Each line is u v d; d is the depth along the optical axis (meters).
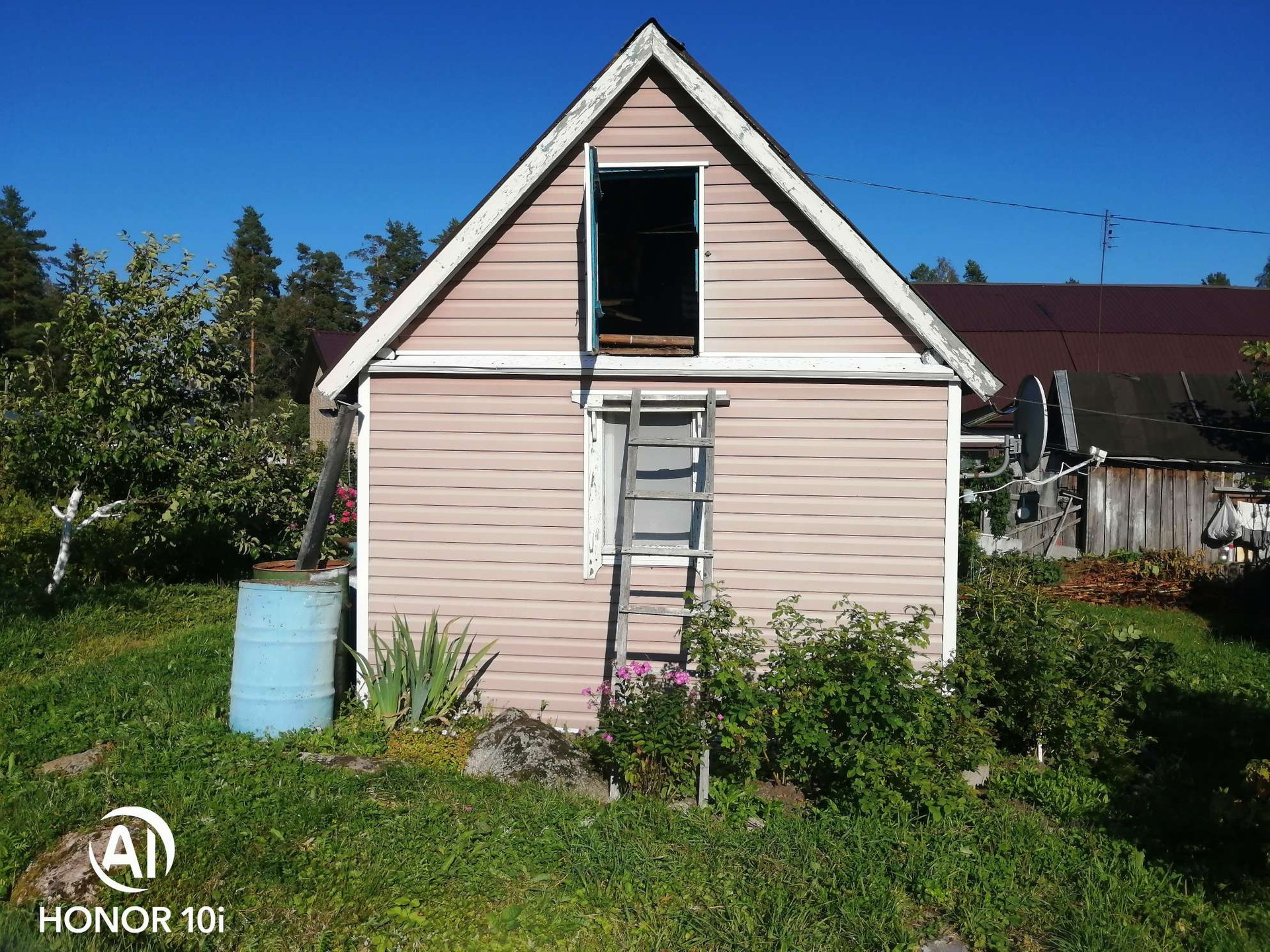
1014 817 6.18
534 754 6.55
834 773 6.35
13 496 12.98
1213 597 14.22
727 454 7.67
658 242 9.27
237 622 7.22
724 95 7.35
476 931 4.67
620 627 6.90
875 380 7.53
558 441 7.81
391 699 7.36
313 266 63.84
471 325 7.84
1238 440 17.33
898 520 7.52
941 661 7.46
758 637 6.95
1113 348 24.94
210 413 12.21
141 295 11.39
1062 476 17.05
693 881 5.21
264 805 5.79
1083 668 7.40
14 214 56.97
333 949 4.48
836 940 4.70
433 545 7.93
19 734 6.96
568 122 7.47
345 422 7.91
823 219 7.35
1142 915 5.11
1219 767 7.07
